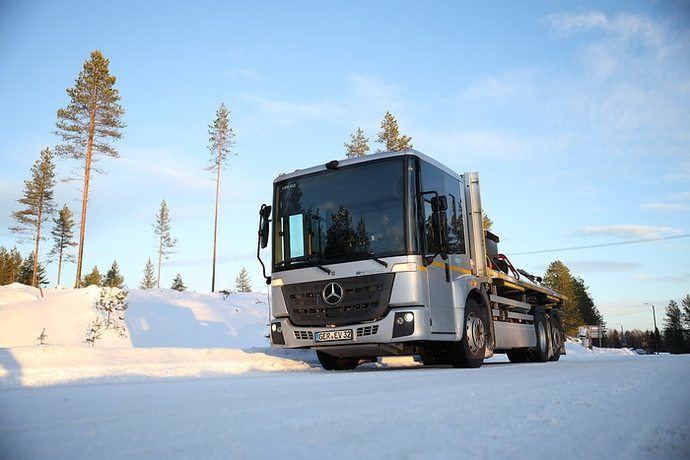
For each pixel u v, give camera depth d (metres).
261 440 1.78
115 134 35.69
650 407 2.61
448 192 8.27
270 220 8.30
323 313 7.33
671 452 1.65
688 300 112.25
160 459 1.52
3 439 1.83
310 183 8.05
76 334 19.00
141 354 7.44
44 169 52.44
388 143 41.41
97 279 71.31
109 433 1.92
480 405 2.67
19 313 20.50
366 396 3.12
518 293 11.05
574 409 2.53
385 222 7.24
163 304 25.17
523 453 1.60
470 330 7.99
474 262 8.64
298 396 3.15
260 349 9.35
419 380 4.43
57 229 61.28
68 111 34.69
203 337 21.98
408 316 6.82
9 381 5.10
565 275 70.00
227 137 45.38
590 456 1.58
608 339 116.00
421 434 1.88
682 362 8.16
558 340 13.01
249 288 81.81
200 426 2.05
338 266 7.32
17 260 73.88
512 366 8.24
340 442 1.74
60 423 2.15
